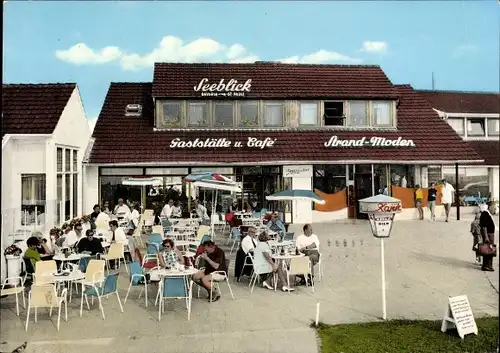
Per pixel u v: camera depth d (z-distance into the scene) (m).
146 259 13.48
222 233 22.34
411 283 12.50
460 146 25.67
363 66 28.05
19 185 16.22
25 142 16.33
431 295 11.39
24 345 8.40
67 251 13.47
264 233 12.45
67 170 19.33
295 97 25.77
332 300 11.09
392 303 10.80
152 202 24.08
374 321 9.57
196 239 16.78
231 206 23.00
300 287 12.29
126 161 23.22
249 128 25.59
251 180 24.62
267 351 8.13
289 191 16.66
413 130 26.56
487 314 9.88
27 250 12.00
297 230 21.84
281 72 27.33
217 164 23.92
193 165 24.11
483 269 13.74
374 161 24.61
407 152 25.17
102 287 10.13
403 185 25.62
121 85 27.77
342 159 24.44
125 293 11.95
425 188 25.25
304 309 10.42
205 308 10.59
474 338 8.51
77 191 21.17
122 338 8.80
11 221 13.76
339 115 26.30
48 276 10.24
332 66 28.03
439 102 33.56
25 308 10.75
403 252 16.58
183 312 10.31
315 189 25.09
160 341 8.63
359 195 25.30
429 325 9.26
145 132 24.89
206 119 25.38
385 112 26.48
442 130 26.66
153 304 10.95
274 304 10.83
